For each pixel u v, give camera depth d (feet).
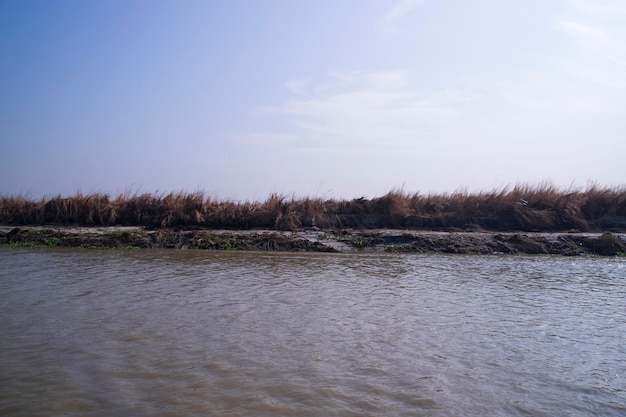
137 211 77.41
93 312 31.73
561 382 22.76
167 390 20.83
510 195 81.51
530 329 30.19
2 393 20.35
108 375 22.18
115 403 19.69
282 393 20.76
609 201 82.23
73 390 20.68
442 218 77.92
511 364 24.67
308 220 75.61
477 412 19.80
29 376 21.94
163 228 72.18
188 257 55.11
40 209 77.41
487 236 66.80
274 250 62.18
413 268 50.37
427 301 36.47
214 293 37.47
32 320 29.89
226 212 75.87
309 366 23.58
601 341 28.25
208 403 19.79
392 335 28.43
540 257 60.13
